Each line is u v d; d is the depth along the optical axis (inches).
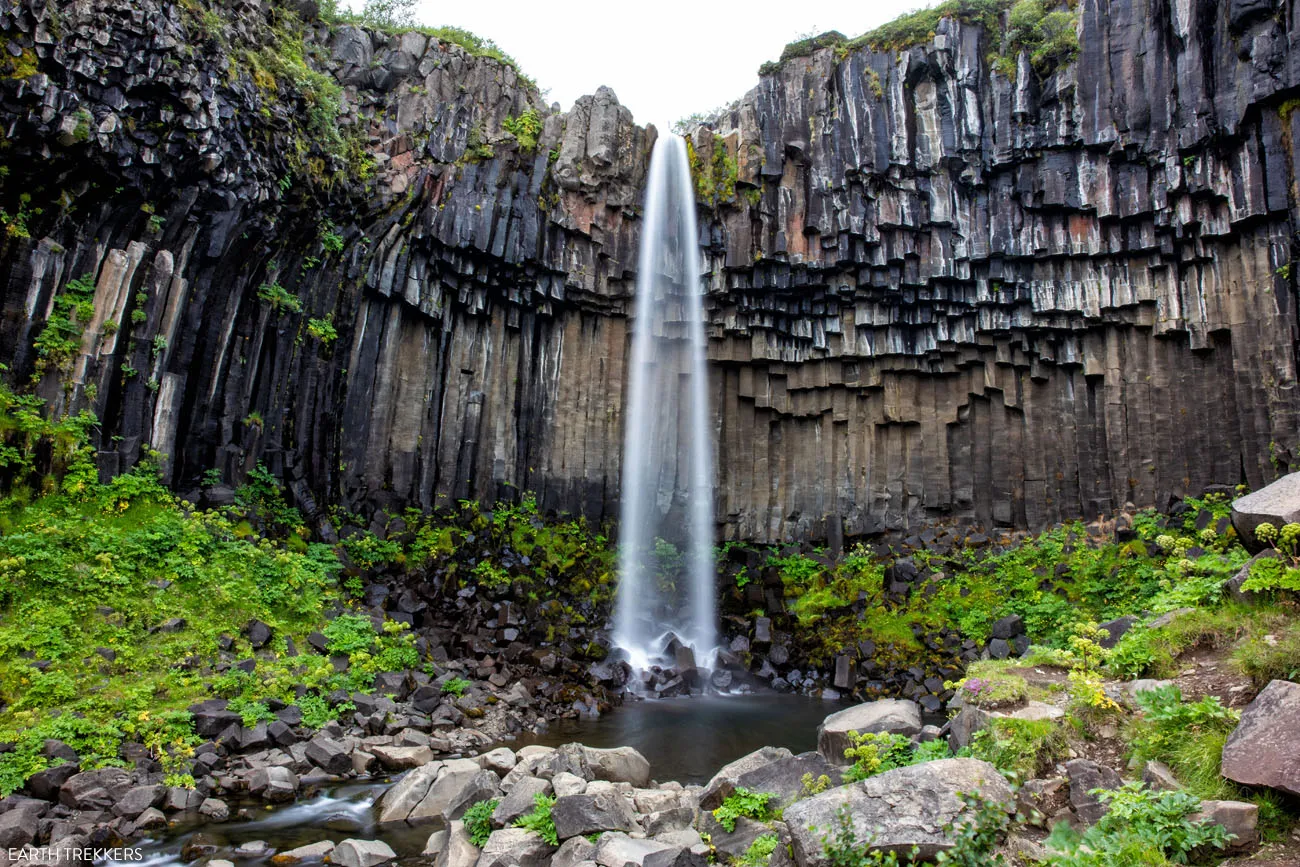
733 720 540.1
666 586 774.5
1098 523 725.9
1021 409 788.0
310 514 598.2
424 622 581.3
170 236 517.7
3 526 417.4
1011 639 637.3
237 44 544.4
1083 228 729.6
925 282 773.9
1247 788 203.6
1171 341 710.5
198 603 447.2
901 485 823.7
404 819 324.2
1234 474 657.0
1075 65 716.0
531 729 483.8
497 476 756.6
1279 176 617.3
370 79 717.9
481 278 737.0
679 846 244.4
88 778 311.9
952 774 210.8
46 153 442.6
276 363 603.2
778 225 787.4
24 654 365.1
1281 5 618.2
